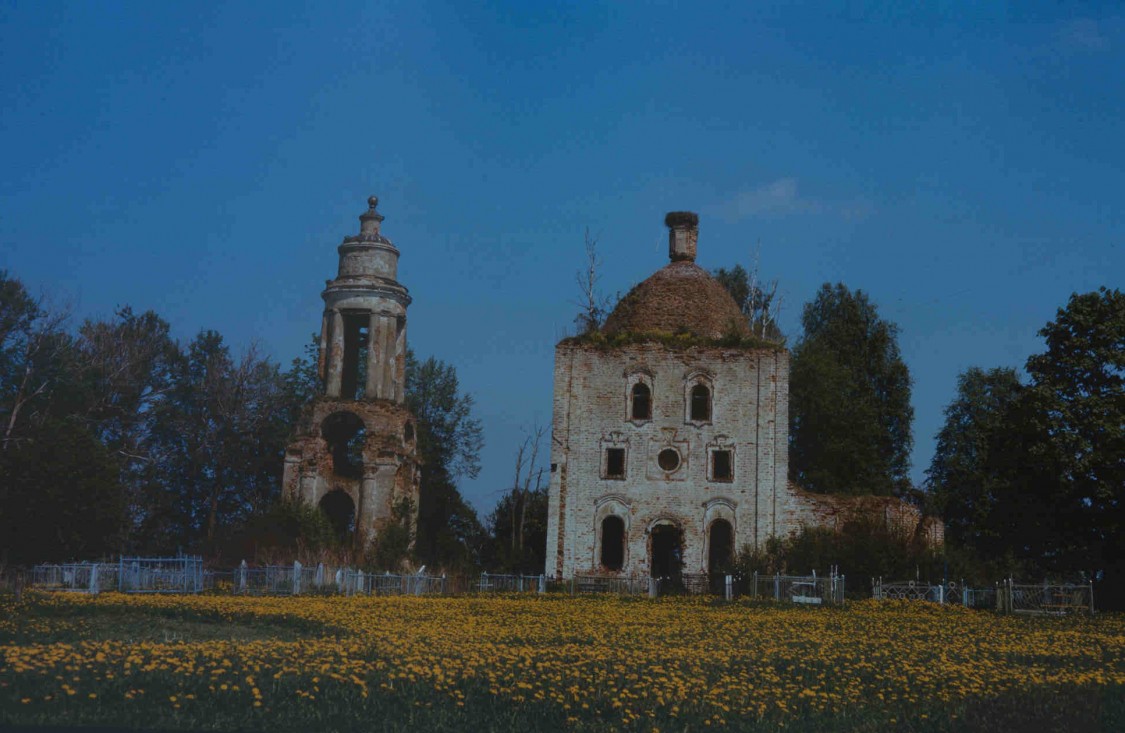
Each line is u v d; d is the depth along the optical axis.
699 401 57.16
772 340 59.09
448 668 21.20
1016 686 20.94
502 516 69.31
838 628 32.75
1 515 50.50
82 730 15.95
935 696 20.06
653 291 61.66
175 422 71.88
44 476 51.75
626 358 57.22
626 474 56.03
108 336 70.94
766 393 56.50
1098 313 47.78
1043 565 50.56
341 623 29.14
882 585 45.41
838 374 70.00
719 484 55.72
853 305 76.00
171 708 17.31
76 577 41.66
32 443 53.53
